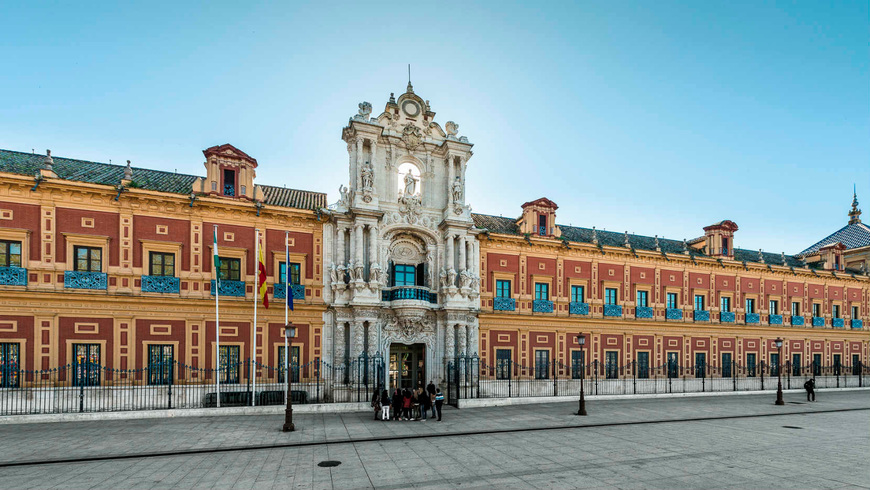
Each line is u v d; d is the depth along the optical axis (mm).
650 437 19172
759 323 41406
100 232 25266
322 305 29000
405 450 16625
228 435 18734
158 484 12734
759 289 42062
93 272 24719
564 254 35688
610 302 36875
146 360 25375
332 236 30062
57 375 23688
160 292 25828
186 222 27047
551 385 32812
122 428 20000
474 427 20969
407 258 32094
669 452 16516
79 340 24281
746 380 38531
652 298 38125
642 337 37312
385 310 30016
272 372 27922
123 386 24500
